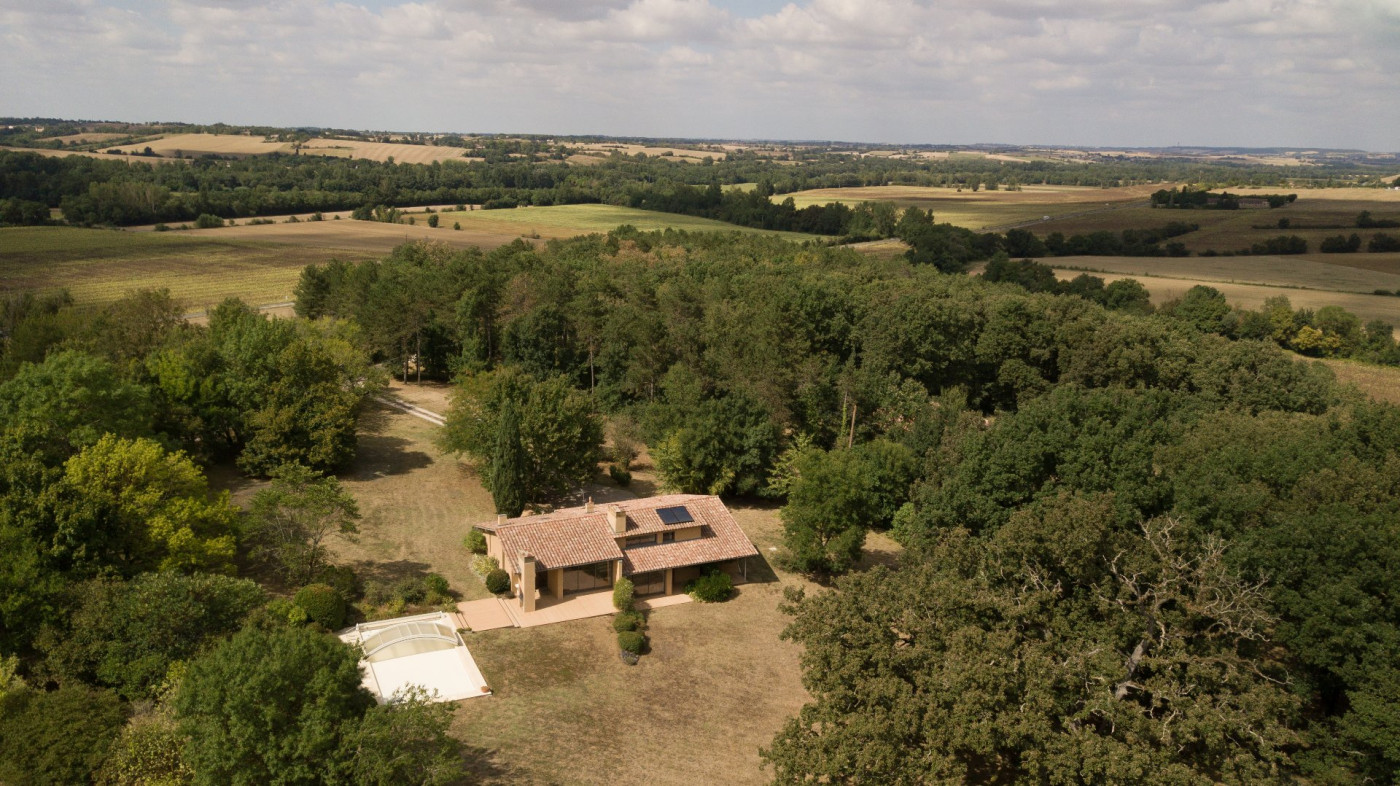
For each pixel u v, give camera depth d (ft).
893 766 104.17
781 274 426.10
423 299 333.01
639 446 279.69
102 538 146.61
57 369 190.29
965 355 325.21
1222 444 206.69
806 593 190.19
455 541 202.39
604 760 130.11
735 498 245.04
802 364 282.36
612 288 362.33
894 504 227.20
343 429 231.09
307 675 107.55
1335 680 139.33
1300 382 312.09
